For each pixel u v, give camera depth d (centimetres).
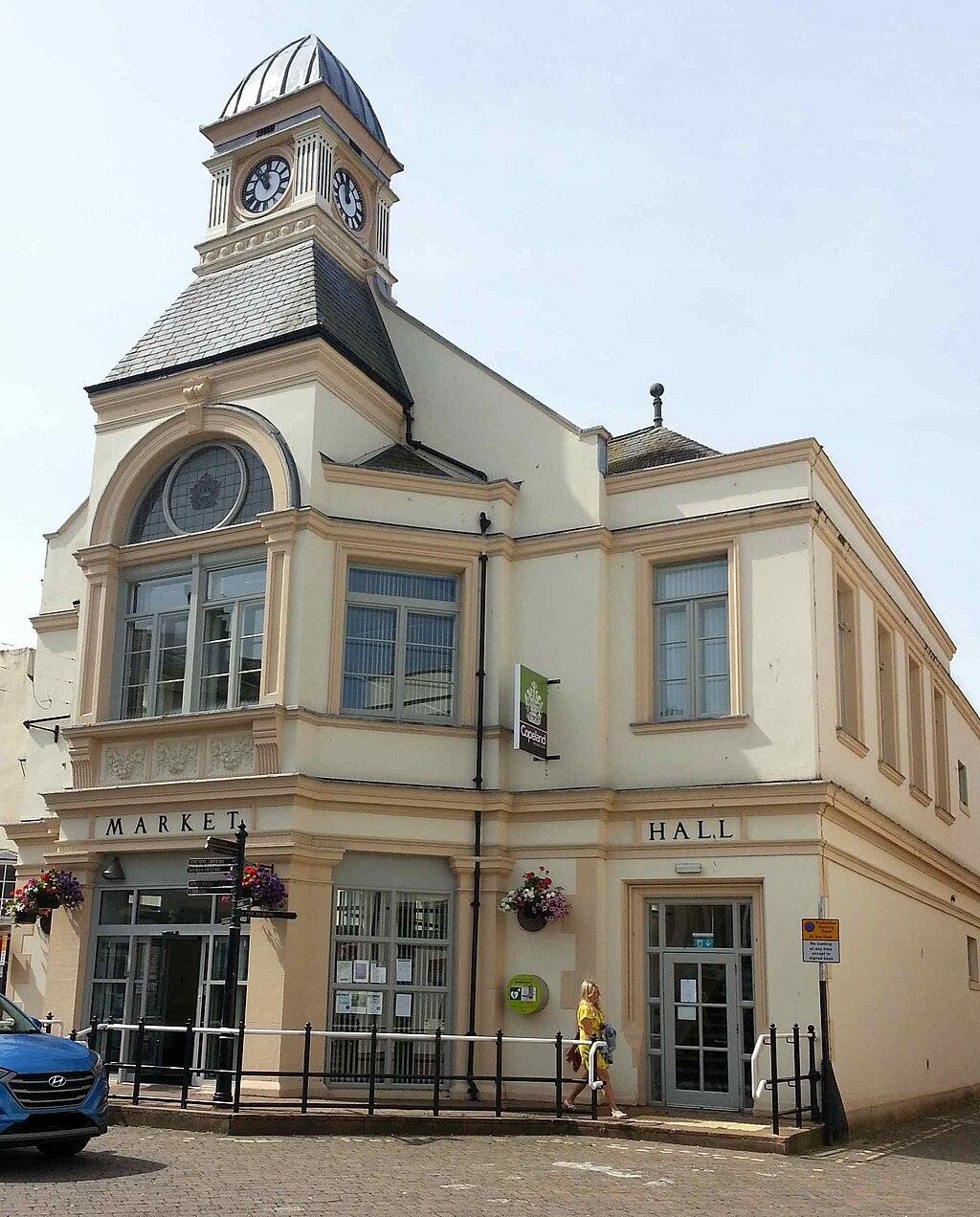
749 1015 1634
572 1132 1465
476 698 1823
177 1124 1386
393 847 1736
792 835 1634
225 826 1733
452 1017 1723
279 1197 1014
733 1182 1194
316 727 1741
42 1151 1177
